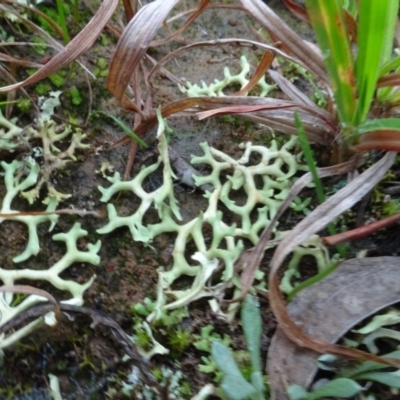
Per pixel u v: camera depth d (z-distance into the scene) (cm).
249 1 13
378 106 14
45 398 12
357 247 14
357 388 10
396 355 11
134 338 12
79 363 12
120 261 14
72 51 12
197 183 15
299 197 15
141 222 14
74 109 16
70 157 15
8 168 14
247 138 16
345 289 12
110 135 16
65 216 14
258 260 12
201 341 12
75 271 13
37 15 17
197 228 14
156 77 17
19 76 16
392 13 12
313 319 12
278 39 14
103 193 14
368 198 14
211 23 18
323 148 15
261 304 13
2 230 14
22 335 12
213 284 13
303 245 14
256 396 11
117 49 12
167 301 13
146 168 15
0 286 12
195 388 12
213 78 17
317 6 11
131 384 12
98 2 18
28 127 15
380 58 12
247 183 15
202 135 16
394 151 13
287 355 12
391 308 12
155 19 11
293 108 14
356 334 12
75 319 13
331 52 12
